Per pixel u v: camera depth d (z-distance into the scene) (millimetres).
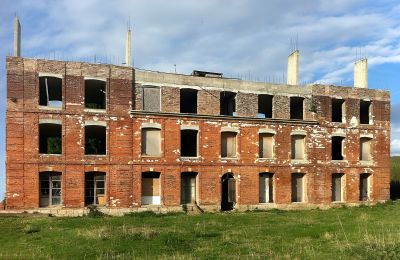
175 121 32188
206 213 31219
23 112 28406
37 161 28438
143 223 24672
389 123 40281
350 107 38531
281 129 35531
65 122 29266
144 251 16062
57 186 29328
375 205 37406
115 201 30078
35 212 28109
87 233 20031
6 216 26922
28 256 15648
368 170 38812
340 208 35781
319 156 36750
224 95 35219
